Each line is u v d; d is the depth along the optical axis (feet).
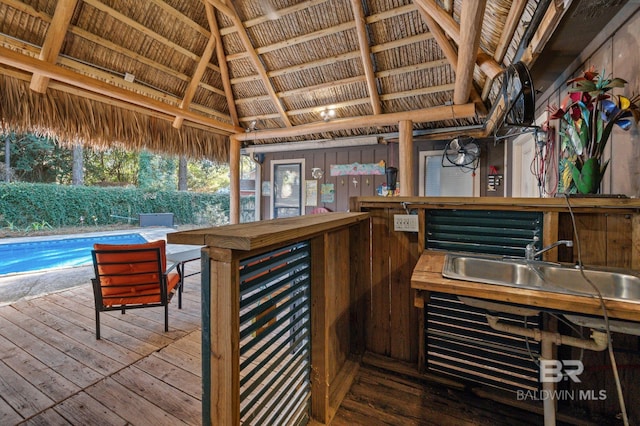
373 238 6.45
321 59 13.04
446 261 4.91
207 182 56.44
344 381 5.63
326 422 4.79
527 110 5.55
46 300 10.52
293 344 4.45
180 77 13.51
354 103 14.52
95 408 5.15
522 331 4.05
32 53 9.26
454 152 15.25
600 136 4.76
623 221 4.63
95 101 11.52
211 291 3.05
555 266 4.60
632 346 4.58
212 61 14.46
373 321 6.56
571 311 3.21
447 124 14.33
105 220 33.37
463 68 8.00
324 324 4.80
